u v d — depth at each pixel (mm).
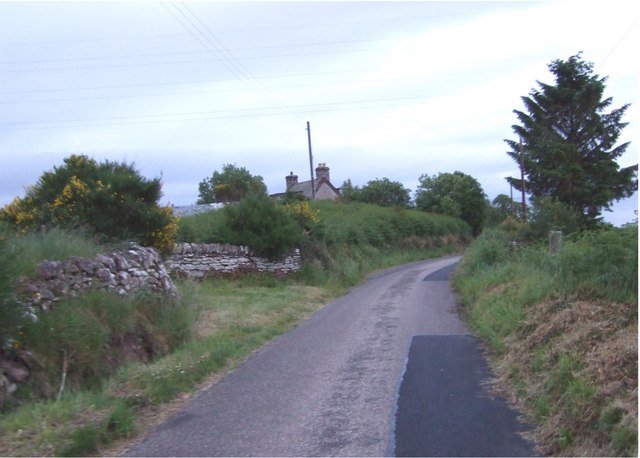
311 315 15797
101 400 6898
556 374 6465
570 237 11977
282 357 10070
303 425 6379
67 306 8711
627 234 9094
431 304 16016
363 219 41000
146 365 8828
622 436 4801
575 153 33750
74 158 15570
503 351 8914
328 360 9586
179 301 12570
